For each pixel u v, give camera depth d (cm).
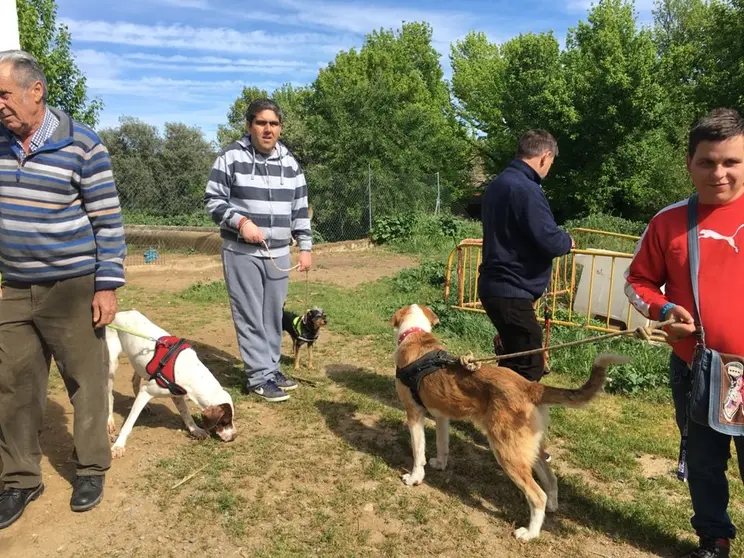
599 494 367
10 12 429
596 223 1559
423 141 2544
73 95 1933
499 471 397
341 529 323
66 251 306
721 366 247
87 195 307
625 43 2469
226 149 475
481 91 3525
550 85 2523
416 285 1009
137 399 408
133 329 415
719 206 256
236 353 643
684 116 2509
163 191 2122
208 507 340
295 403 501
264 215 481
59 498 342
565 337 683
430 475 390
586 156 2511
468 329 722
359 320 784
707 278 254
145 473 374
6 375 313
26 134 289
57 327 317
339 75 3416
